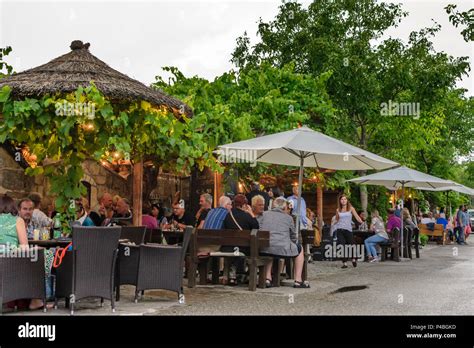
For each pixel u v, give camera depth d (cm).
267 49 2620
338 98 2422
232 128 1588
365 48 2444
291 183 2084
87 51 1017
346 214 1750
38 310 877
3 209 854
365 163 1436
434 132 2922
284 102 1792
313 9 2583
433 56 2503
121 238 1060
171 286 974
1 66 1206
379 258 2142
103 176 1831
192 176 1995
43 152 1028
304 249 1250
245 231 1154
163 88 1788
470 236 4928
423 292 1169
